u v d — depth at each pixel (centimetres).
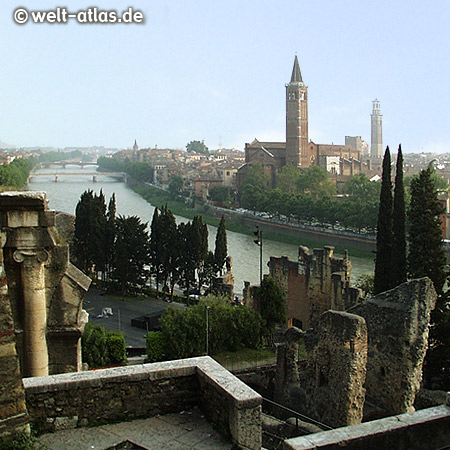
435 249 5409
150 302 9269
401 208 5709
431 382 4616
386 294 3575
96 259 9938
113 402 1647
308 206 17462
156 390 1681
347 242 15500
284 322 6581
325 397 3447
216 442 1544
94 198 10075
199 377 1698
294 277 6912
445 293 5222
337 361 3331
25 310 2309
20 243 2284
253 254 14150
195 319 5809
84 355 5641
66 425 1609
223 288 8112
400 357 3403
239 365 5434
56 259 2461
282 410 3934
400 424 1466
